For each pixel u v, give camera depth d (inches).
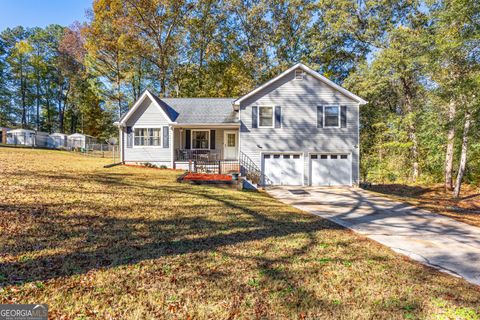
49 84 1775.3
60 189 330.6
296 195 507.2
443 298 138.3
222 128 737.6
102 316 109.5
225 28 1115.9
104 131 1779.0
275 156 635.5
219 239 212.1
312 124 631.8
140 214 265.4
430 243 237.6
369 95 840.9
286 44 1094.4
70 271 143.6
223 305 122.0
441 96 566.9
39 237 185.5
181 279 143.6
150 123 705.0
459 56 520.1
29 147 1061.1
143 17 995.9
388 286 148.3
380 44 799.1
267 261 174.6
